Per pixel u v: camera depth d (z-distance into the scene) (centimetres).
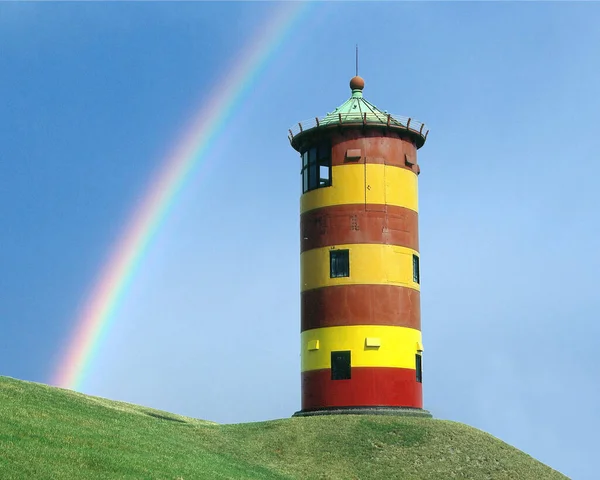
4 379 5366
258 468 4994
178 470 4309
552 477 5391
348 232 6181
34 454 3891
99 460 4072
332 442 5459
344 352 6081
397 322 6131
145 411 6366
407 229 6294
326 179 6469
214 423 6612
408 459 5328
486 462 5384
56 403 5053
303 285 6356
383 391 6016
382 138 6294
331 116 6456
